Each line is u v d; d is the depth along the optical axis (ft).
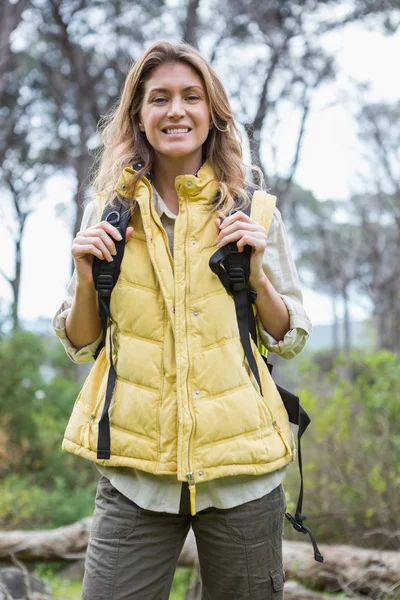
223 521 6.46
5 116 65.16
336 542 19.44
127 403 6.38
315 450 20.44
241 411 6.32
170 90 6.79
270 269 6.99
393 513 18.90
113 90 57.62
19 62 61.31
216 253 6.45
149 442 6.31
